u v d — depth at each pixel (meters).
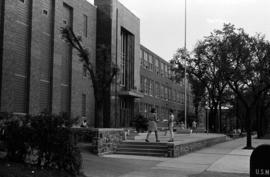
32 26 31.70
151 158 19.34
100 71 29.67
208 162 18.52
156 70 71.75
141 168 15.77
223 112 87.19
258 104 50.66
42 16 33.44
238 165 17.56
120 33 46.56
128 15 49.34
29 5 31.81
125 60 49.56
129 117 49.38
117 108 44.38
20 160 12.03
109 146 20.52
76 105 38.94
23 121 12.17
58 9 35.62
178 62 52.78
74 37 29.11
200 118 85.56
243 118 73.12
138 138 27.31
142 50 63.78
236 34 33.31
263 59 32.38
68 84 38.22
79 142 20.95
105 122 42.22
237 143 35.69
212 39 45.47
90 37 41.94
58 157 11.90
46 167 11.81
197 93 54.94
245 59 31.30
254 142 37.72
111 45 43.44
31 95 31.31
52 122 11.98
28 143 11.93
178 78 54.84
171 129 22.70
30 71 31.31
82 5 40.34
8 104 28.66
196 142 25.64
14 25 29.69
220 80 47.59
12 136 11.94
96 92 28.22
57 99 35.19
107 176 13.24
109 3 43.91
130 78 50.53
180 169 15.89
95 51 43.03
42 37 33.50
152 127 21.62
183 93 92.38
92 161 16.44
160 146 20.81
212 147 29.45
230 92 53.81
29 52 31.48
